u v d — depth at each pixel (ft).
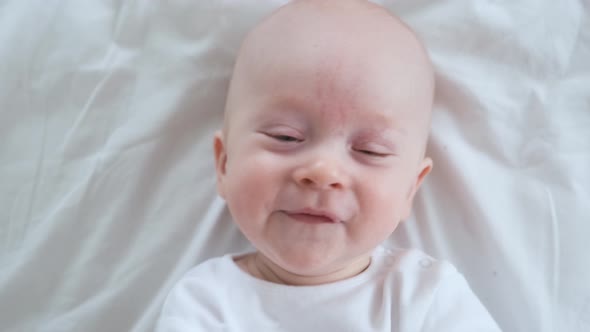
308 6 2.70
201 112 3.33
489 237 3.17
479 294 3.20
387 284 2.84
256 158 2.52
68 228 3.25
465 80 3.24
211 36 3.28
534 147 3.21
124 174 3.27
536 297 3.08
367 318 2.75
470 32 3.25
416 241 3.28
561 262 3.10
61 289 3.25
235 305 2.82
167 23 3.30
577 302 3.05
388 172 2.55
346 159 2.46
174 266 3.27
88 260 3.25
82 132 3.28
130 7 3.30
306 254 2.49
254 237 2.62
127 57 3.30
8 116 3.30
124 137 3.27
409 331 2.64
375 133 2.48
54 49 3.31
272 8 3.27
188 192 3.31
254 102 2.58
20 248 3.26
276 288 2.83
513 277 3.12
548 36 3.22
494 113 3.23
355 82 2.44
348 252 2.58
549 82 3.23
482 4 3.24
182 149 3.34
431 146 3.29
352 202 2.48
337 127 2.44
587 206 3.12
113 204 3.27
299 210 2.46
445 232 3.28
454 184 3.26
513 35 3.22
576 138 3.19
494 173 3.23
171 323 2.73
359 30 2.57
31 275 3.24
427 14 3.28
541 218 3.16
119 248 3.28
